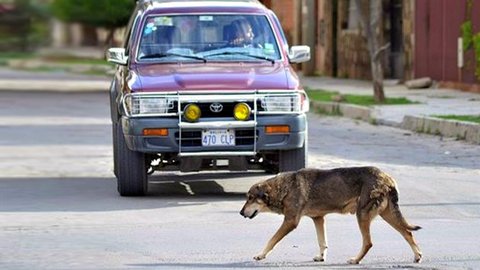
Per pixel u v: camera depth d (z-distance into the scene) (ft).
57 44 431.02
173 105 113.19
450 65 233.96
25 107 241.55
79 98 269.64
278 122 113.60
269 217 104.27
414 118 177.68
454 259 84.12
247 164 115.65
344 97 220.02
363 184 82.43
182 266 82.64
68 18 409.49
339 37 303.89
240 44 122.11
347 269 80.94
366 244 82.69
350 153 150.20
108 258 86.22
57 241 93.66
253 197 84.12
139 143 113.09
